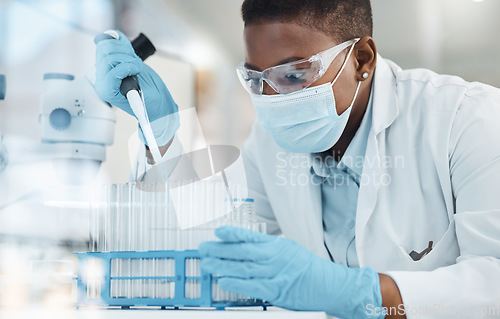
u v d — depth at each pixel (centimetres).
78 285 103
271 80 143
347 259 173
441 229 156
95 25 268
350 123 167
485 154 141
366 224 159
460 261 131
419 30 350
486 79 355
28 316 96
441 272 118
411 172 159
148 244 102
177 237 101
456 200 147
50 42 245
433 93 164
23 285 114
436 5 344
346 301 106
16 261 132
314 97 146
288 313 84
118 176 211
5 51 229
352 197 174
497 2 337
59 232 171
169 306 99
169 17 321
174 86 327
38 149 164
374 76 167
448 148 151
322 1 142
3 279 113
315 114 149
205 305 95
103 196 106
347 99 153
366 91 165
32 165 168
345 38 149
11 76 227
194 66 339
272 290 98
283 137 159
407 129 162
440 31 351
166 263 99
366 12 157
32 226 169
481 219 131
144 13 304
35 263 124
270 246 102
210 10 336
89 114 152
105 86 143
